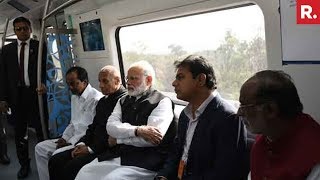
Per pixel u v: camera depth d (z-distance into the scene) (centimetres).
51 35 364
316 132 110
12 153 465
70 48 388
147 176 222
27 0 412
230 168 164
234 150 164
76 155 274
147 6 273
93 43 360
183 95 182
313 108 164
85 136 295
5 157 424
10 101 372
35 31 464
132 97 258
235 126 167
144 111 242
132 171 219
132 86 248
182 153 195
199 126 179
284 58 167
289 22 162
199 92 181
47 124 372
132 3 288
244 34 218
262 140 127
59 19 416
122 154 241
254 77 117
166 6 255
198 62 178
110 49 340
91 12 345
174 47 279
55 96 370
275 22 178
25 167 372
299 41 159
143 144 230
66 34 381
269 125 113
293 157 111
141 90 249
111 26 327
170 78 294
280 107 110
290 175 111
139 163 226
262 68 212
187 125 191
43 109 355
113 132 243
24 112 368
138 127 228
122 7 302
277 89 110
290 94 111
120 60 346
